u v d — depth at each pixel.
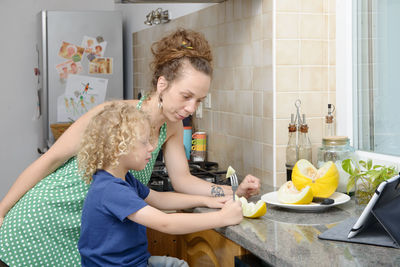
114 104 1.49
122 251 1.40
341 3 1.98
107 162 1.41
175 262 1.56
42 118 3.76
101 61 3.68
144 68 3.54
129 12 3.90
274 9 1.96
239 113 2.30
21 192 1.59
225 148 2.47
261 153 2.12
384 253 1.20
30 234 1.54
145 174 1.72
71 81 3.63
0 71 4.11
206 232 1.66
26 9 4.12
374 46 1.84
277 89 2.00
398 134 1.75
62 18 3.60
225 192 1.78
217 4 2.46
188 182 1.82
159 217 1.36
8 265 1.56
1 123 4.14
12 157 4.18
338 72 2.02
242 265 1.39
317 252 1.22
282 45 1.98
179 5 2.95
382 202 1.26
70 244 1.57
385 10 1.78
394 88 1.76
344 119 2.00
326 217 1.54
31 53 4.14
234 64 2.33
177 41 1.57
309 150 1.94
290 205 1.57
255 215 1.52
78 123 1.58
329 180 1.62
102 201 1.37
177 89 1.53
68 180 1.56
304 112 2.03
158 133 1.69
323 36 2.02
